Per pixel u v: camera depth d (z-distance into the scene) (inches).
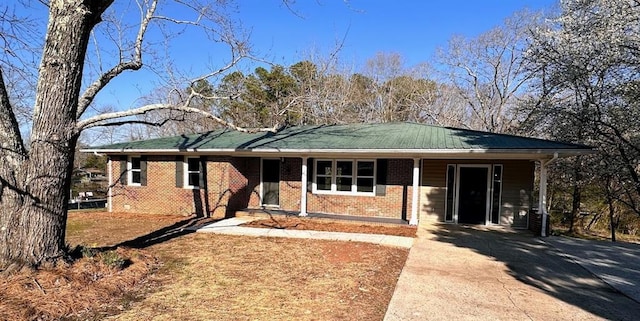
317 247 313.7
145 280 215.3
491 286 216.1
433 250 310.5
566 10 466.6
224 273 233.6
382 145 405.7
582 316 171.9
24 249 195.9
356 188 487.2
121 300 181.9
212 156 495.2
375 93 1081.4
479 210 461.7
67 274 193.2
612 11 401.1
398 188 468.8
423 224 453.4
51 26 203.8
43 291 173.6
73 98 213.2
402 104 1066.1
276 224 431.5
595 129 447.5
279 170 525.0
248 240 340.8
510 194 450.3
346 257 280.2
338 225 431.2
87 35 215.5
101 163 1221.1
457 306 182.1
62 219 211.9
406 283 217.6
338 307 178.4
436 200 474.3
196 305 177.9
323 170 503.2
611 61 404.5
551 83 492.4
